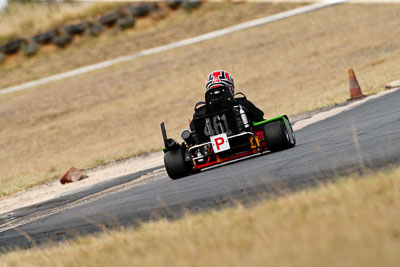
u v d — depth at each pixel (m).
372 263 9.46
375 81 71.88
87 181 49.28
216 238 13.79
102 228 21.78
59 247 19.03
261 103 86.25
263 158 29.97
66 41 153.00
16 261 18.83
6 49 151.75
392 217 11.75
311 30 131.50
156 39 148.00
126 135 87.62
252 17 150.38
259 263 10.87
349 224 11.88
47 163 76.81
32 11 164.88
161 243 14.92
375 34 116.81
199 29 149.25
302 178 20.84
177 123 88.31
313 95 80.06
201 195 23.20
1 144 99.25
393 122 31.75
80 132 96.88
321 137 34.75
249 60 120.00
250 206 17.69
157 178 36.91
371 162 20.39
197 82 113.00
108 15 156.62
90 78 130.62
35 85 133.38
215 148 30.55
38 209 38.00
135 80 122.56
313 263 10.12
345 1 146.88
